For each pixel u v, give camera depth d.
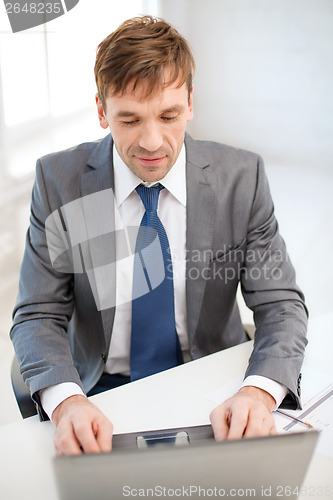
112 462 0.62
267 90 4.37
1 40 3.12
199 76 4.50
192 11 4.27
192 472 0.65
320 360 1.15
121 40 1.00
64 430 0.88
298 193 3.90
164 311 1.27
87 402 0.97
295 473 0.68
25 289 1.26
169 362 1.29
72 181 1.31
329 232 3.37
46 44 3.32
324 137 4.30
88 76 3.56
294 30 4.12
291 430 0.92
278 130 4.44
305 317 1.23
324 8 3.97
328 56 4.10
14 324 1.22
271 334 1.16
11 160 3.26
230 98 4.50
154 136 1.04
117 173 1.28
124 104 1.02
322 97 4.22
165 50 0.99
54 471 0.62
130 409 0.98
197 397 1.02
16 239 3.04
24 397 1.14
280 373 1.02
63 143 3.56
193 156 1.33
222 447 0.63
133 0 3.83
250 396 0.97
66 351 1.14
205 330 1.36
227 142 4.65
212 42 4.36
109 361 1.33
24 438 0.92
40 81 3.34
